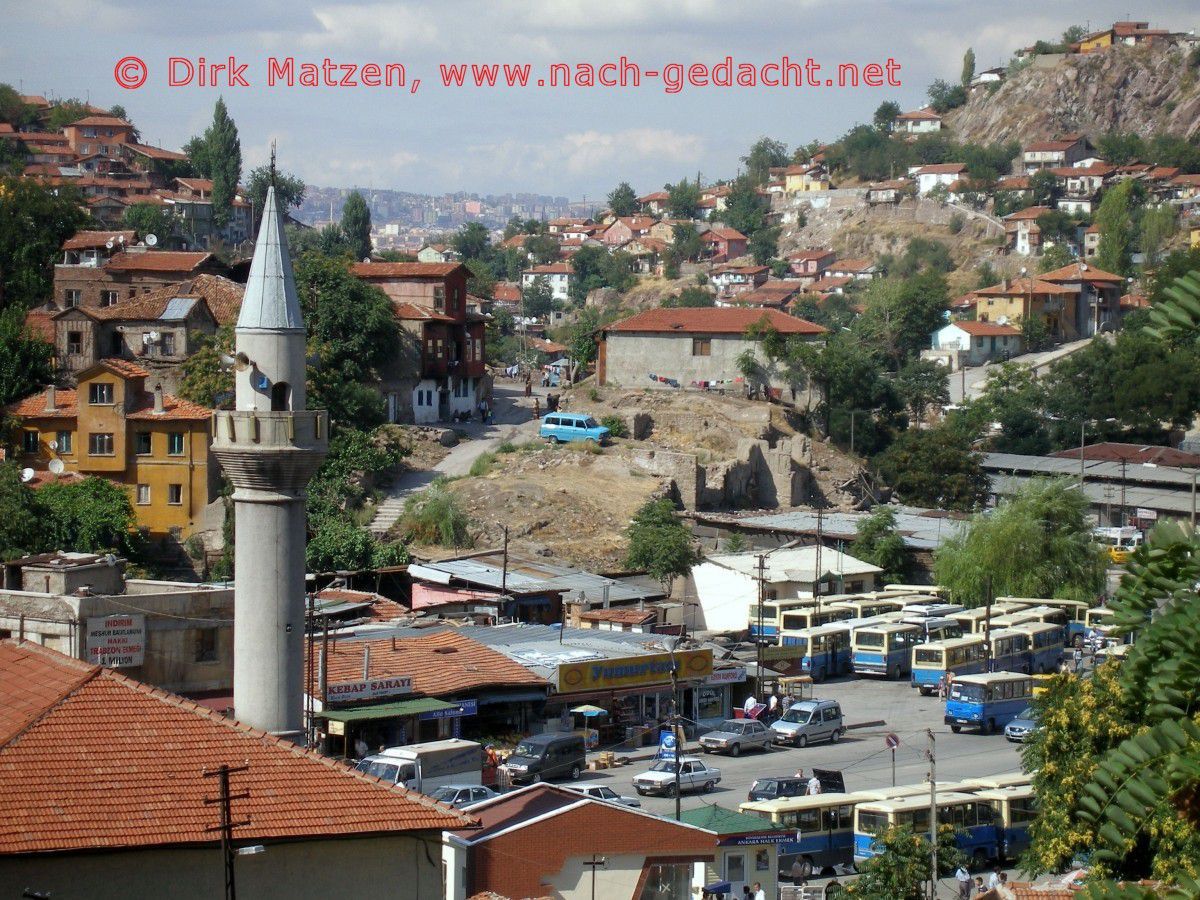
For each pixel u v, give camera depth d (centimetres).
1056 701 5419
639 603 9662
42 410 10300
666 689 7656
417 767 5528
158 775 2898
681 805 6228
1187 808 1393
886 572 11075
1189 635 1393
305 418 4291
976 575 10594
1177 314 1348
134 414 10200
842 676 9350
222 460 4275
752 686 8356
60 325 11338
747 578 10006
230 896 2669
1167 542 1436
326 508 10262
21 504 8906
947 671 8731
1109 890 1412
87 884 2684
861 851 5766
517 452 11731
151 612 5859
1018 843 5972
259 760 3019
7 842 2619
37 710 2997
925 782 6381
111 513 9419
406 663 6925
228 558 9750
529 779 6391
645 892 3912
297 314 4416
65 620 5725
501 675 7038
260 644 4266
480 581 9188
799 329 13425
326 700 6222
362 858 2939
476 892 3775
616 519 10769
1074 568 10688
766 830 5147
